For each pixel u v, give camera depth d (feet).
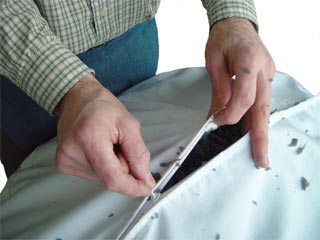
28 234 1.29
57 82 1.25
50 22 1.66
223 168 1.25
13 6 1.32
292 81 2.02
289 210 1.23
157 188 1.19
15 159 2.49
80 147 1.06
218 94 1.50
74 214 1.25
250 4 1.71
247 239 1.16
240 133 1.47
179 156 1.26
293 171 1.34
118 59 2.14
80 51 1.91
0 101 2.12
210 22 1.70
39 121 2.13
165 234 1.10
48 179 1.50
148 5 2.06
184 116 1.58
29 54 1.27
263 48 1.46
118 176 1.03
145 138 1.54
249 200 1.21
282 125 1.47
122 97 2.07
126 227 1.13
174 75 2.15
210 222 1.13
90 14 1.76
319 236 1.24
